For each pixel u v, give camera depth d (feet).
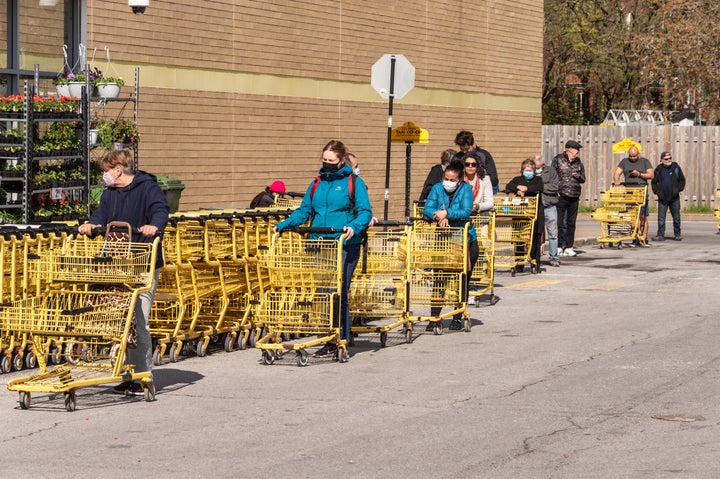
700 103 170.19
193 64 77.87
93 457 28.71
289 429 31.91
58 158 57.06
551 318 55.36
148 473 27.14
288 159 87.61
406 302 48.24
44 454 29.04
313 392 37.40
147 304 35.63
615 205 97.71
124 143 65.46
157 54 74.74
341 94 93.45
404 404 35.35
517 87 119.85
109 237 35.78
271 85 85.51
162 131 75.41
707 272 76.84
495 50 115.34
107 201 36.73
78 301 36.40
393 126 100.12
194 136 78.18
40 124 61.93
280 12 86.02
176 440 30.60
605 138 141.79
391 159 100.22
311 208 43.70
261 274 48.37
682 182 104.83
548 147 143.13
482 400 35.91
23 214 55.42
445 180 51.13
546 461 28.27
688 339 48.16
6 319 34.86
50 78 67.36
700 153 140.26
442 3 106.32
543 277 74.33
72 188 58.49
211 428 32.09
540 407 34.83
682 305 59.72
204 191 79.30
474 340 48.73
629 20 202.49
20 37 65.00
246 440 30.58
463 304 51.13
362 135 96.27
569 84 210.79
